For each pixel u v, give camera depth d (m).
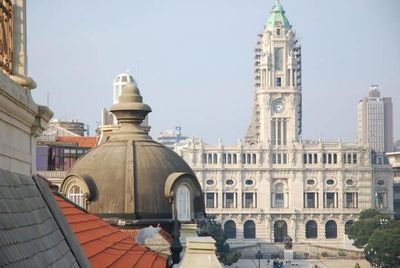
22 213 26.83
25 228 26.31
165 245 75.56
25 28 29.80
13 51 29.52
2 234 23.48
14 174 28.50
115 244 57.00
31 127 31.19
